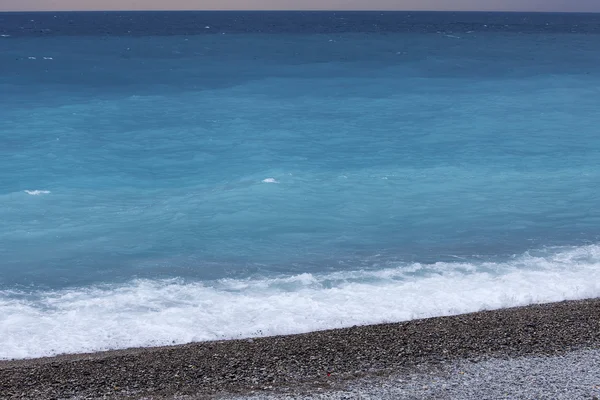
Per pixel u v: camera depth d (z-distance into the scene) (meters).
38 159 23.34
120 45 70.06
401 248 15.74
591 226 17.31
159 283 13.59
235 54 60.38
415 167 22.94
